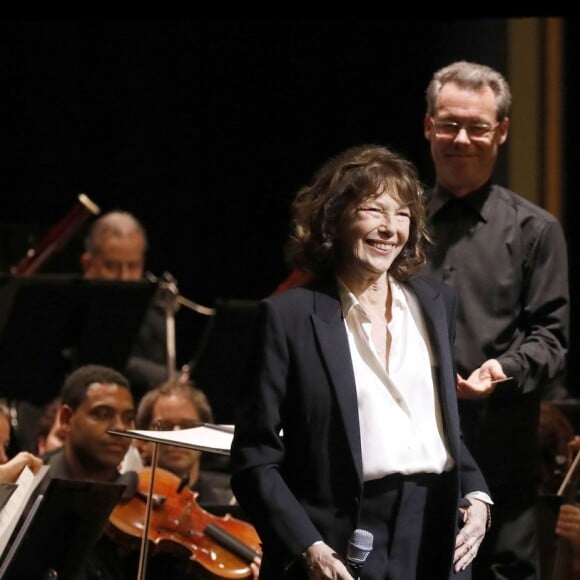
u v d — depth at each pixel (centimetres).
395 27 2714
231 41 2791
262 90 2792
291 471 1052
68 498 1184
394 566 1034
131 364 2186
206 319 2738
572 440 1612
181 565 1577
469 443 1391
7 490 1176
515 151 2502
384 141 2741
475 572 1402
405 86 2719
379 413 1042
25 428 1922
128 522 1557
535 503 1434
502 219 1420
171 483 1628
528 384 1346
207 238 2816
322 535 1027
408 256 1099
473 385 1262
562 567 1430
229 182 2814
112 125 2784
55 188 2767
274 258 2808
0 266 2422
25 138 2748
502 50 2502
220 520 1634
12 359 1962
